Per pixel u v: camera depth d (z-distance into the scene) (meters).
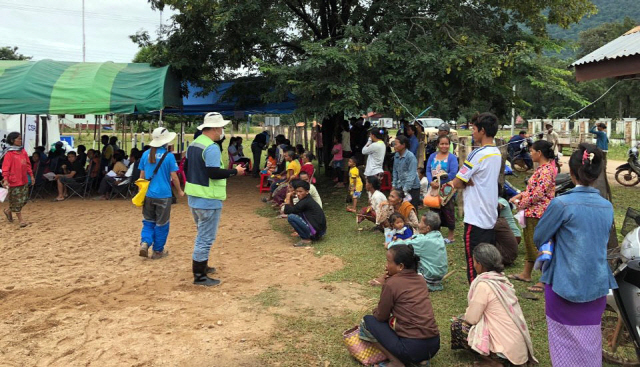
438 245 5.51
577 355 3.04
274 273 6.27
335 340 4.33
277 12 12.24
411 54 11.13
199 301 5.26
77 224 9.31
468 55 10.54
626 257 3.48
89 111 11.23
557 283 3.03
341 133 14.30
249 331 4.50
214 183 5.70
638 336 3.49
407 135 11.15
